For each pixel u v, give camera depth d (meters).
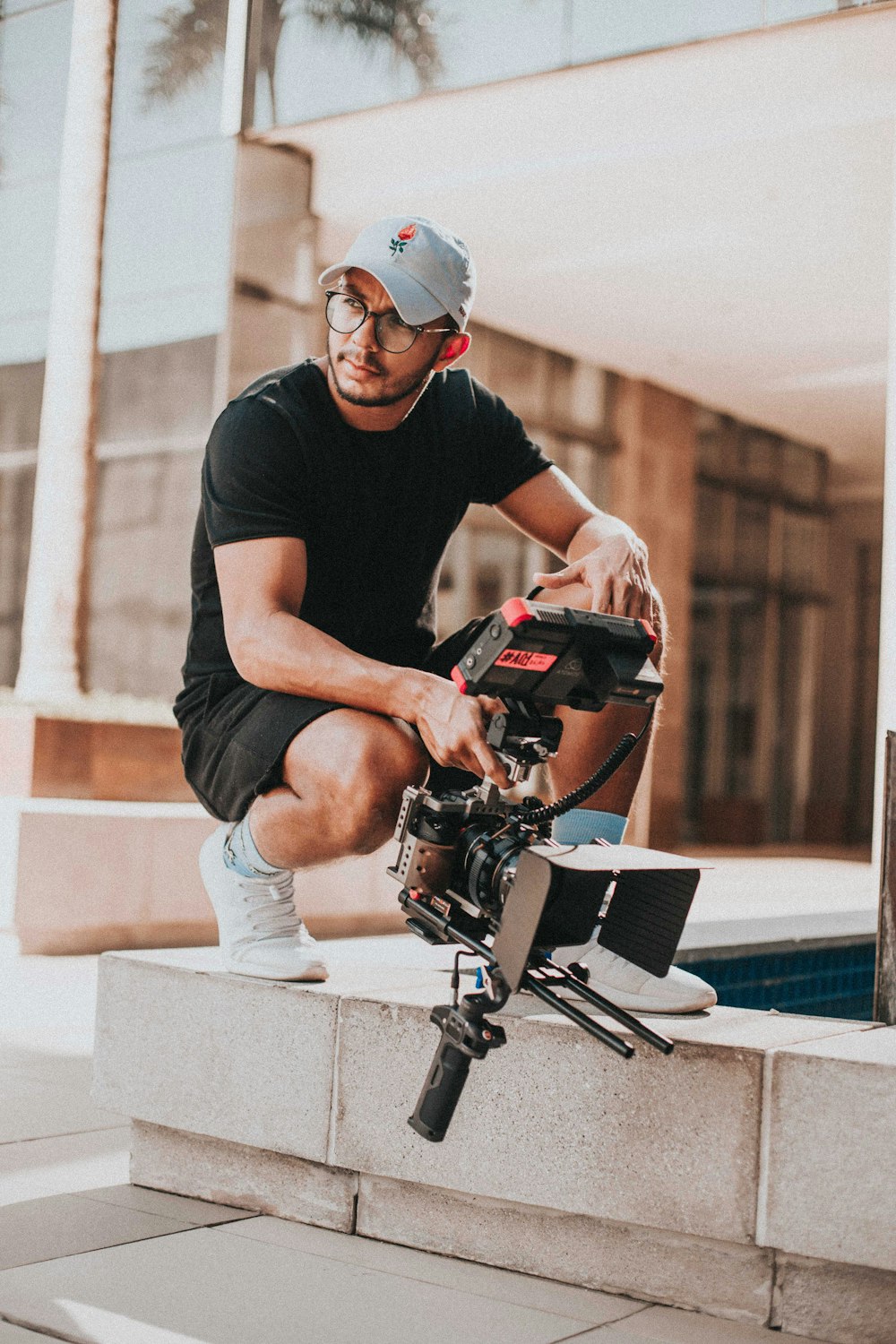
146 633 10.52
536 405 12.15
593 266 10.27
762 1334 1.64
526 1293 1.76
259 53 9.31
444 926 1.61
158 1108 2.15
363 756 1.86
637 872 1.65
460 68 8.47
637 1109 1.73
